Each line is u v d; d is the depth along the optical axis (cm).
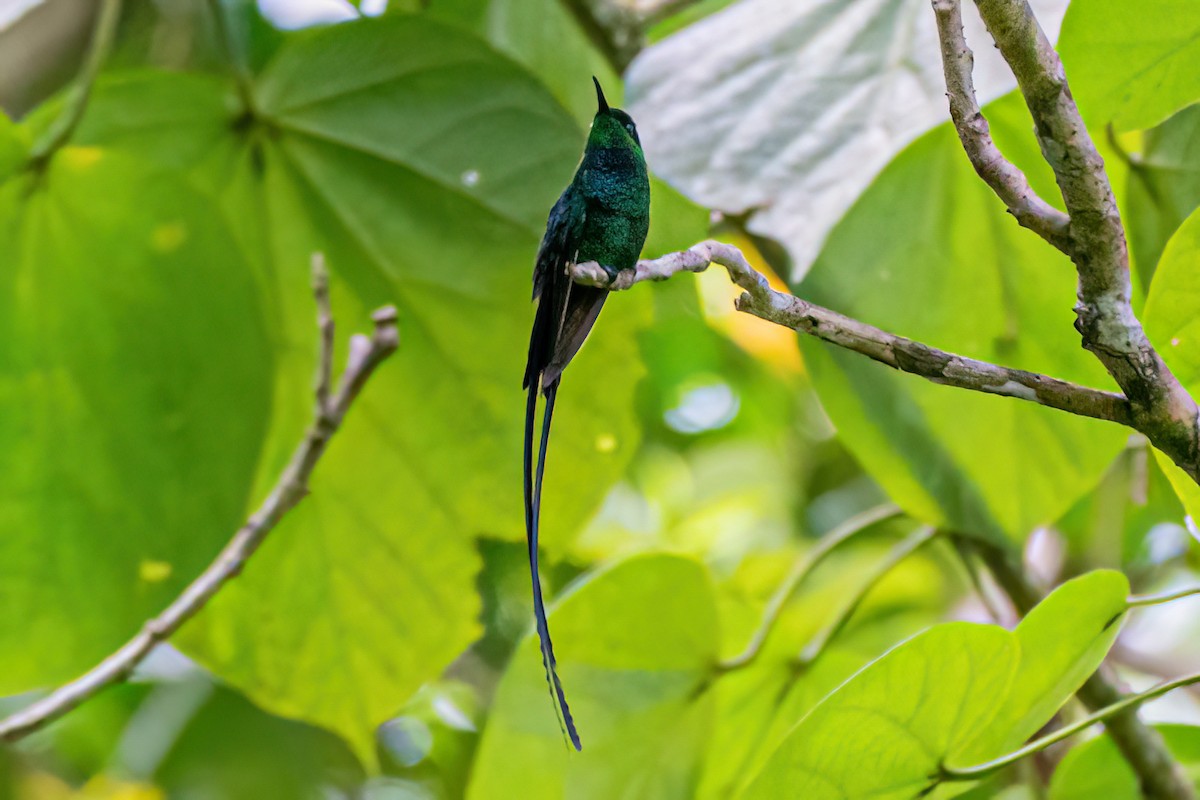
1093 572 493
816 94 637
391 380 808
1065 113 412
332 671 845
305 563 830
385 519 836
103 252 742
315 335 813
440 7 914
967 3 609
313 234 780
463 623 849
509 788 693
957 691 498
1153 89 500
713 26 679
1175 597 515
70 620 782
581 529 831
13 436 763
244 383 780
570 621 674
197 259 752
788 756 501
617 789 705
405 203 762
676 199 689
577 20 863
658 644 693
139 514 784
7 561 772
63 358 759
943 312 719
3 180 702
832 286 723
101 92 723
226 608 823
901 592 1126
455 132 739
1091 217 425
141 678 1083
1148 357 444
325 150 753
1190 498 486
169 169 731
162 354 769
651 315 780
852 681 483
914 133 606
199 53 985
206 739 1091
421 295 789
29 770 1109
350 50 717
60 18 1011
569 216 593
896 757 517
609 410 803
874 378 727
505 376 802
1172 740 733
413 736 1182
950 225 704
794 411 1350
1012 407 711
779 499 1299
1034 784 829
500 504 829
